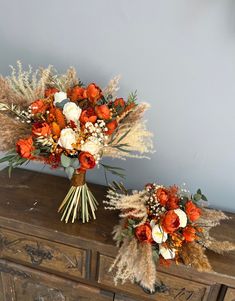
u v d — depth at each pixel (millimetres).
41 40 1103
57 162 827
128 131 838
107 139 812
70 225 965
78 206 976
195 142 1093
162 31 972
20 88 890
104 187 1209
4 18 1104
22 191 1132
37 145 805
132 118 884
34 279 1090
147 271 764
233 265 852
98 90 854
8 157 834
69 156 802
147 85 1059
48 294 1106
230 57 948
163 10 946
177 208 838
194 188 1169
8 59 1173
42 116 816
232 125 1031
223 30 923
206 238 872
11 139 841
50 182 1206
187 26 946
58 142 778
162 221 798
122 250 825
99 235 930
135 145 876
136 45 1013
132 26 991
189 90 1024
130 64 1045
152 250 818
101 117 792
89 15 1015
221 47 944
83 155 765
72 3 1013
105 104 839
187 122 1071
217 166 1106
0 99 857
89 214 1007
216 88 997
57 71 1132
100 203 1090
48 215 1004
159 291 921
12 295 1171
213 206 1176
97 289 1014
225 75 974
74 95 856
